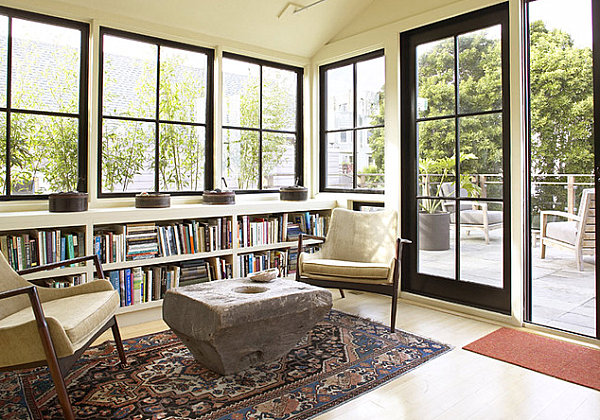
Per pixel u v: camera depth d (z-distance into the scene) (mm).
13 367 1816
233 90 4199
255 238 3922
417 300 3826
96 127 3387
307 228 4320
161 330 3139
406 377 2348
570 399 2104
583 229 4668
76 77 3373
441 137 3660
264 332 2387
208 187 4062
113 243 3154
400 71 3896
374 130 4191
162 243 3373
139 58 3633
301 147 4754
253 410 2002
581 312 3574
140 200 3340
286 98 4609
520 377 2340
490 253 3361
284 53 4430
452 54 3555
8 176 3105
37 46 3197
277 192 4570
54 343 1813
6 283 2295
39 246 2855
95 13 3316
